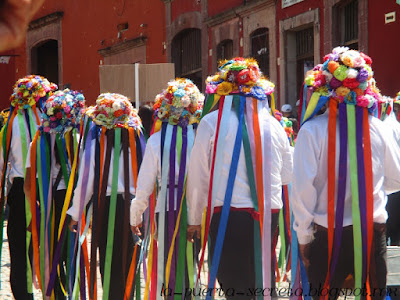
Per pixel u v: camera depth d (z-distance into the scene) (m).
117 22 34.16
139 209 6.31
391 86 18.73
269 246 5.27
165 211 6.32
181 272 5.98
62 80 38.84
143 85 14.35
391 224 8.94
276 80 24.06
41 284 7.48
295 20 22.88
